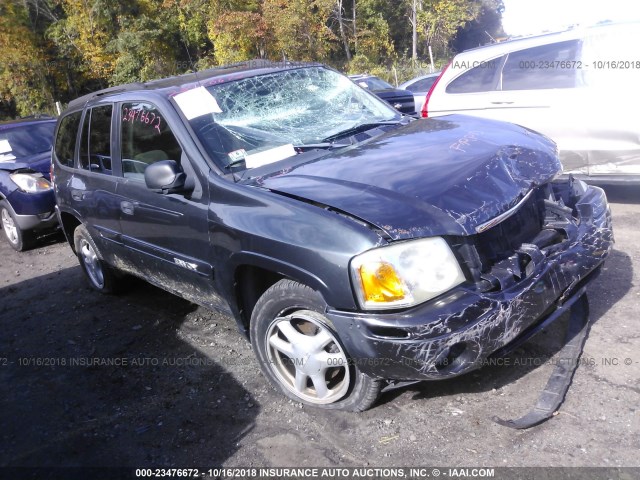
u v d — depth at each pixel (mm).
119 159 4117
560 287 2809
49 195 7105
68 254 6961
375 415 2973
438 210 2641
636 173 5422
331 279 2600
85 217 4680
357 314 2568
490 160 3004
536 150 3303
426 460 2623
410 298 2500
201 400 3383
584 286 3111
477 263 2625
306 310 2875
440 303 2521
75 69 34062
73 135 4879
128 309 4910
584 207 3287
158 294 5141
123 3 31688
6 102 36094
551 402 2787
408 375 2564
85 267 5387
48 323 4910
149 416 3309
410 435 2795
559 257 2855
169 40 33062
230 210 3088
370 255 2516
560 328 3459
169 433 3125
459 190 2766
